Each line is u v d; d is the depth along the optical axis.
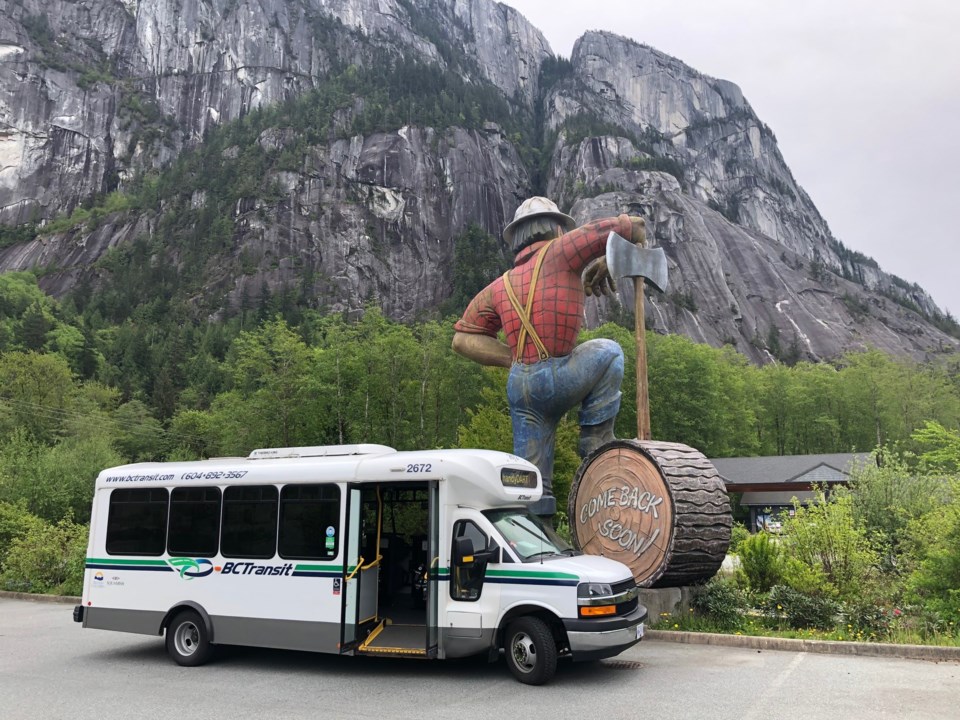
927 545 13.70
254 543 10.12
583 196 162.00
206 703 8.20
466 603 8.99
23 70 198.75
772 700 7.64
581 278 14.69
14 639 13.06
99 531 11.31
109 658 11.16
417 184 170.12
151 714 7.77
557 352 14.28
